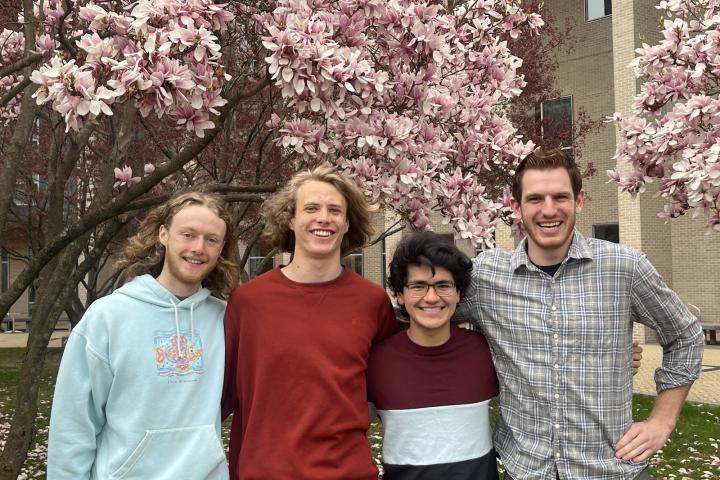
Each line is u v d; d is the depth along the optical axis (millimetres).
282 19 3494
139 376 2232
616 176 4941
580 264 2365
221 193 4500
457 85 4605
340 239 2486
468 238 4012
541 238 2367
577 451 2297
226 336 2420
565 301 2350
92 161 8086
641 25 14000
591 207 15734
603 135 15531
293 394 2254
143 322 2287
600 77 15594
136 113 5102
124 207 3822
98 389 2234
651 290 2352
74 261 4871
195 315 2396
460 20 4754
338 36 3697
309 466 2186
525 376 2361
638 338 14211
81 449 2221
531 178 2377
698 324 2434
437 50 3881
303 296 2395
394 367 2445
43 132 8586
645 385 9820
